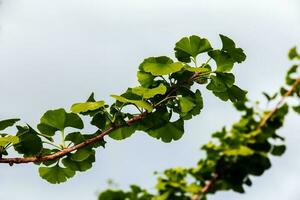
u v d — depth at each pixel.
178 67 4.35
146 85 4.51
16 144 4.18
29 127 4.20
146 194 2.48
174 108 4.48
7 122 4.26
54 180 4.51
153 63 4.43
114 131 4.44
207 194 2.49
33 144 4.21
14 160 4.03
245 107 2.63
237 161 2.52
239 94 4.64
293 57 2.70
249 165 2.54
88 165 4.47
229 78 4.52
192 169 2.55
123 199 2.46
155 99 4.39
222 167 2.53
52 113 4.29
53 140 4.34
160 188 2.47
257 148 2.55
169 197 2.47
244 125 2.56
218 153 2.52
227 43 4.40
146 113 4.29
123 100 4.18
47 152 4.36
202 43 4.46
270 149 2.56
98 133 4.38
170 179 2.52
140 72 4.50
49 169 4.45
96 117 4.30
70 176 4.53
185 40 4.48
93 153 4.44
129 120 4.29
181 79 4.43
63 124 4.35
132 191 2.49
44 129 4.35
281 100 2.63
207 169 2.53
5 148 4.10
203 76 4.49
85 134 4.37
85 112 4.35
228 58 4.46
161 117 4.45
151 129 4.54
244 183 2.57
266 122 2.58
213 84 4.60
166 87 4.43
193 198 2.46
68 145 4.32
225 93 4.66
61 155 4.17
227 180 2.53
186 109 4.43
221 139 2.54
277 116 2.59
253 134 2.52
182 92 4.45
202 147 2.53
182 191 2.47
